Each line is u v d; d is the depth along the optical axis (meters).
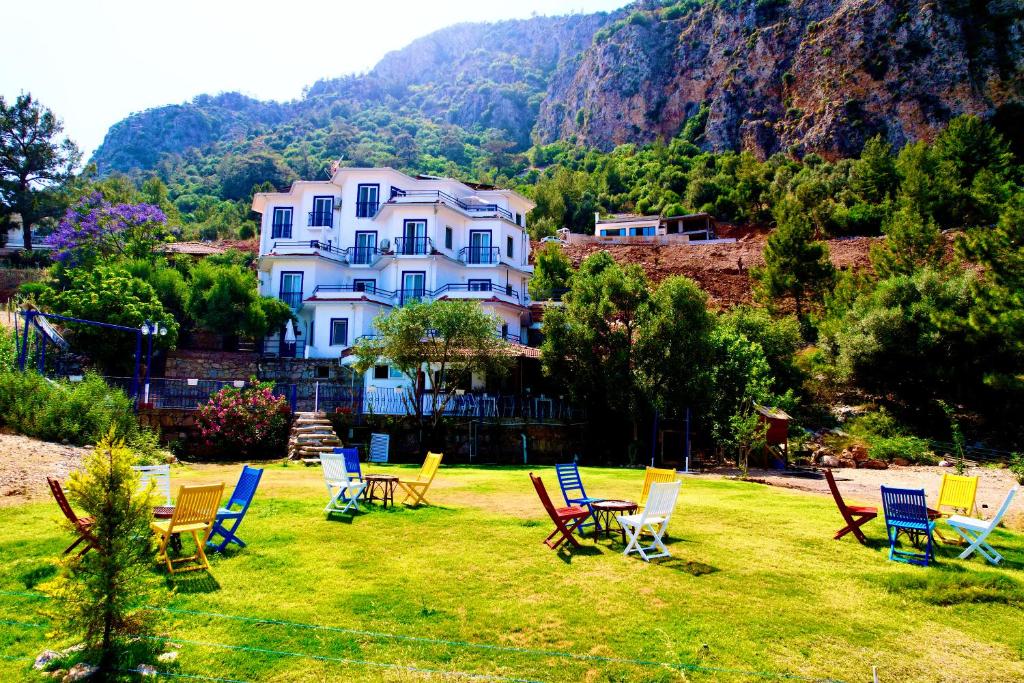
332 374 36.28
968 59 100.06
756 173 96.06
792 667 6.46
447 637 6.84
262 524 11.07
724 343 31.73
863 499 16.36
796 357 41.91
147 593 6.50
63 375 26.47
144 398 23.52
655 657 6.53
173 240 56.38
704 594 8.19
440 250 43.16
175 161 174.00
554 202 99.75
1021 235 34.59
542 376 30.78
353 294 40.41
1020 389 29.83
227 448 23.28
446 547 9.95
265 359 35.97
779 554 10.05
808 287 54.22
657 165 122.19
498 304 38.97
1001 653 6.95
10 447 15.65
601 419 28.06
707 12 152.62
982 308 32.41
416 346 25.53
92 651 6.09
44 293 31.08
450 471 20.44
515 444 26.81
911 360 34.09
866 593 8.43
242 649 6.42
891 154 100.56
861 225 71.56
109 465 6.23
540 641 6.82
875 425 33.38
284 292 42.22
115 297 30.39
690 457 28.44
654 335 26.91
